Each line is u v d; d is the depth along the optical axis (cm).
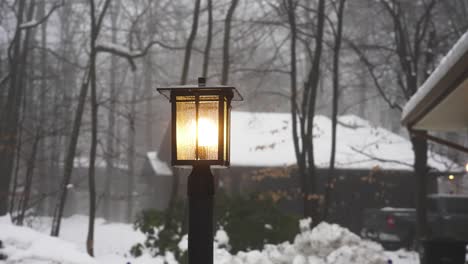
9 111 2209
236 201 1317
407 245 2009
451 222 2072
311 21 2044
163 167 3198
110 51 1922
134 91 4147
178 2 3269
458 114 911
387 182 2572
